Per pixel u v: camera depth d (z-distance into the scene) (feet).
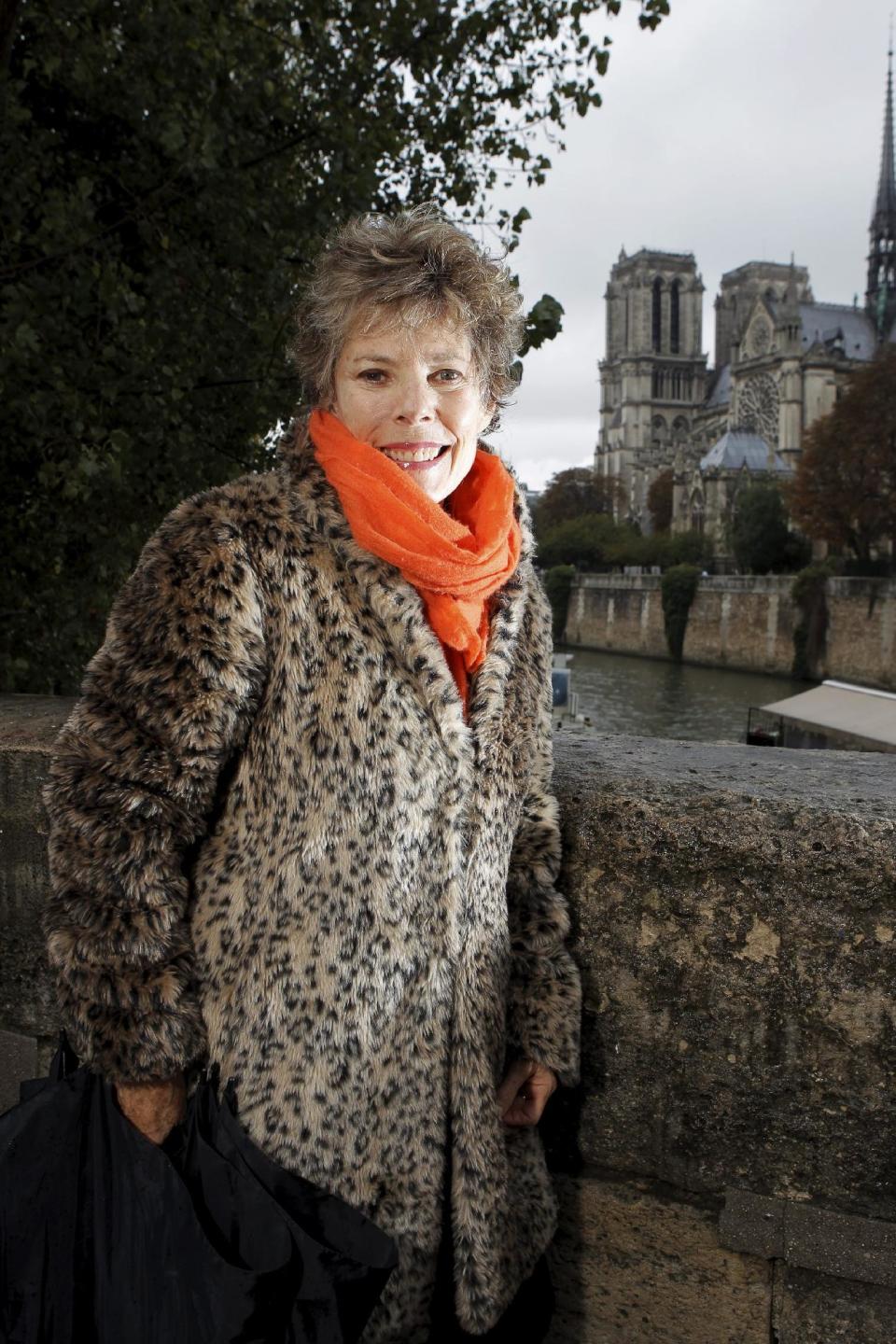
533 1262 5.65
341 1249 4.87
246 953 4.89
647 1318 6.94
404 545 4.90
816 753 7.80
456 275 5.24
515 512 5.72
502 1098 5.65
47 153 24.53
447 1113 5.20
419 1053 5.08
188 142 24.84
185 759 4.65
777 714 104.32
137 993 4.57
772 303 400.88
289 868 4.87
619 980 6.68
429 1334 5.46
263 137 28.40
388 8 27.68
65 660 26.25
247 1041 4.88
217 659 4.69
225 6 26.40
